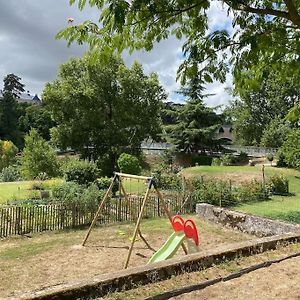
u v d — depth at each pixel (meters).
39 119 75.31
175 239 8.28
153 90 40.25
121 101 38.94
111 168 39.22
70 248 10.08
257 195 20.27
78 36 4.20
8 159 45.28
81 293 4.46
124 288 4.80
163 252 7.92
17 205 13.36
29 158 31.73
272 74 6.13
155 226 12.86
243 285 5.21
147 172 30.92
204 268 5.69
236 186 22.19
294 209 16.86
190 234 8.59
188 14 4.63
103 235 11.59
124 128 39.72
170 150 45.88
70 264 8.63
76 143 39.25
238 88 5.67
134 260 9.01
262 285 5.21
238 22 4.77
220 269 5.68
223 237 11.30
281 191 22.80
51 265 8.55
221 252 6.10
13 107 79.19
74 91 37.53
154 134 42.00
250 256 6.38
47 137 74.19
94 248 10.09
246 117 57.59
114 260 8.98
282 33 4.63
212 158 43.38
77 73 39.75
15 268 8.32
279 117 53.31
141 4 3.89
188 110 44.41
